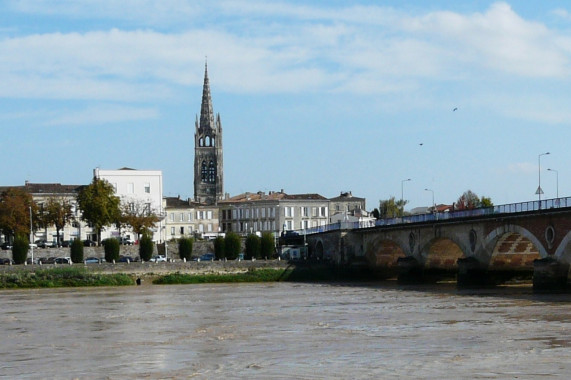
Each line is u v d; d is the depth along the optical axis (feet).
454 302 325.21
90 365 183.83
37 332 249.96
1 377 171.73
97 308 334.65
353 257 577.43
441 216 465.88
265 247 611.47
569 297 331.77
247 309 314.76
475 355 183.42
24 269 527.81
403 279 492.95
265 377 164.76
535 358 178.29
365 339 214.28
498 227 402.93
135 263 542.57
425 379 159.53
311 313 291.79
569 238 345.72
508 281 430.61
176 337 228.84
